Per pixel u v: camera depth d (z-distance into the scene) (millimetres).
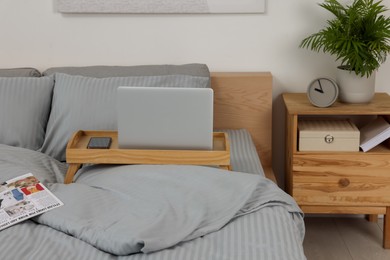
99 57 3223
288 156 3088
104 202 2139
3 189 2219
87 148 2426
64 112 2797
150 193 2152
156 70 3014
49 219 2021
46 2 3160
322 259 2912
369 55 2852
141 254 1804
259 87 3105
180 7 3109
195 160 2381
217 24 3154
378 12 2861
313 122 3074
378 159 2873
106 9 3131
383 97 3078
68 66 3232
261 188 2256
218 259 1791
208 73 3033
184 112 2350
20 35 3203
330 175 2908
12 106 2816
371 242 3068
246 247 1864
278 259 1790
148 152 2385
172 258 1777
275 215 2102
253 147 2887
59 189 2258
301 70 3201
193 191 2150
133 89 2336
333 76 3195
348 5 3078
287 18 3135
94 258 1814
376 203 2928
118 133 2391
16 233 1966
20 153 2588
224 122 3166
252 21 3145
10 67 3242
